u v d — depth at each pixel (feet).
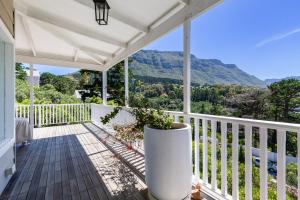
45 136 19.66
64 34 16.71
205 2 8.38
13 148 10.57
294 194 7.26
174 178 7.36
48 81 57.62
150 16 11.75
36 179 9.95
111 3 10.84
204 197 8.09
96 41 17.60
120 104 12.40
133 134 12.61
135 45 15.49
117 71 41.55
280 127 5.75
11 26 10.60
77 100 44.55
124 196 8.39
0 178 8.46
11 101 10.75
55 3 12.04
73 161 12.48
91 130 22.61
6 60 10.80
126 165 11.75
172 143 7.29
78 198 8.24
